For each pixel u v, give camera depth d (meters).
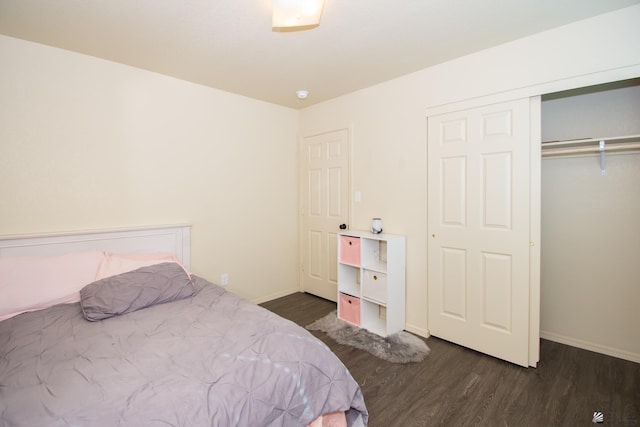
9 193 1.99
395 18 1.78
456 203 2.37
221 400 1.04
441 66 2.40
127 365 1.19
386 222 2.83
